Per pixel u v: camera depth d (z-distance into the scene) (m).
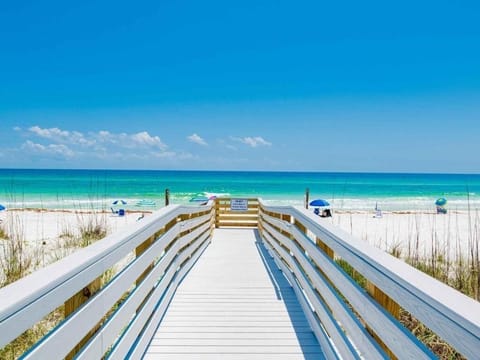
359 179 65.56
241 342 2.98
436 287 1.28
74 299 1.61
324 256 2.73
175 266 4.24
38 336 3.24
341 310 2.31
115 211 18.92
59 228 12.15
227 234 10.09
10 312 1.07
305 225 3.44
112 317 2.06
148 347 2.88
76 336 1.54
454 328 1.07
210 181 54.34
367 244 2.05
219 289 4.37
